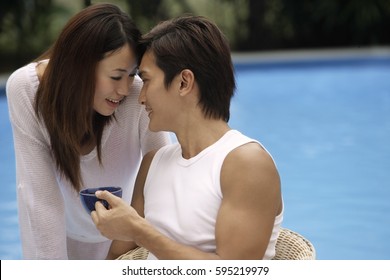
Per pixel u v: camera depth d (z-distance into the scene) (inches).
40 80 112.0
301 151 334.3
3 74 563.2
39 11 625.6
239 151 92.7
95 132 117.5
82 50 101.3
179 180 97.7
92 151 119.6
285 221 232.7
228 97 96.5
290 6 710.5
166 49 93.7
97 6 102.9
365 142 349.1
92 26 100.9
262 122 409.1
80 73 102.6
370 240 212.7
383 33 705.0
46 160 115.6
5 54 618.2
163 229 98.3
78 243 134.5
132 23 102.9
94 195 96.4
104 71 102.4
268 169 92.0
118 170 124.8
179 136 98.2
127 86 105.0
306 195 261.0
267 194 91.6
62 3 658.2
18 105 113.3
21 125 114.3
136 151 125.5
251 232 90.9
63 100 106.0
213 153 94.8
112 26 100.8
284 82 574.6
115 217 92.7
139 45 101.7
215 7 704.4
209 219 94.1
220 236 91.4
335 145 344.5
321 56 643.5
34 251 115.2
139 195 106.9
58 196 116.6
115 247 112.3
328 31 721.0
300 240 104.4
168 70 93.8
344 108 449.4
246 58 637.9
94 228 129.0
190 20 95.6
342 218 233.8
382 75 593.6
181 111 95.9
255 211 91.4
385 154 322.7
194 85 94.3
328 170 296.8
